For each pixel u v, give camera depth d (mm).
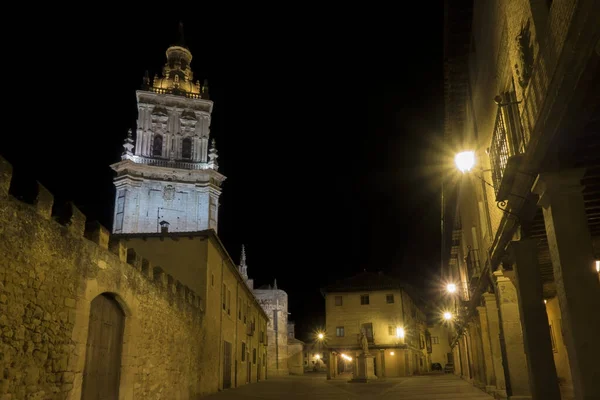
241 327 32250
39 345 8250
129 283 12297
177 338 16812
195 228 52375
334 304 50875
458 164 10938
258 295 64875
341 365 60156
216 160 56719
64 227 9289
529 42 8773
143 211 51656
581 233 6488
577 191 6660
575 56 4887
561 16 5895
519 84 9477
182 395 17219
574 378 6301
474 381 24234
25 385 7812
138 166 52312
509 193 8539
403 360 47812
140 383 12992
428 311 71500
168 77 61094
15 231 7727
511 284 13117
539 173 6828
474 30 15578
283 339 64250
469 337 27281
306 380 42750
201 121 58125
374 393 23328
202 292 21375
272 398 20844
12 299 7574
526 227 9180
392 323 49281
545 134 6207
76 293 9562
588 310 6258
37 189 8523
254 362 38656
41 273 8406
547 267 12562
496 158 11523
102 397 10930
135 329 12680
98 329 10938
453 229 32125
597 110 5926
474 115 16938
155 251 22031
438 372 61188
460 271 31938
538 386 8688
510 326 12945
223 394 22000
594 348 6172
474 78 16344
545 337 8781
